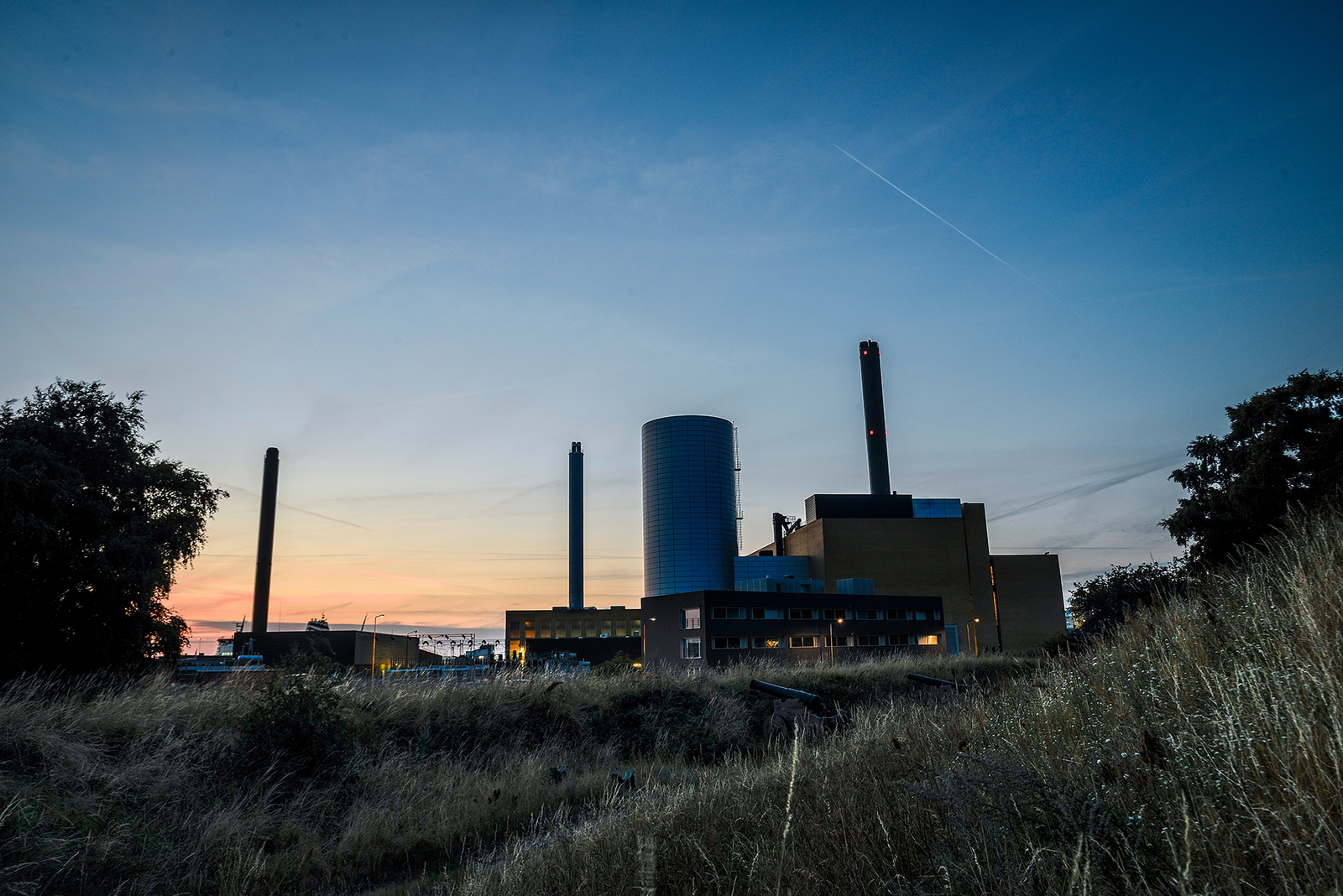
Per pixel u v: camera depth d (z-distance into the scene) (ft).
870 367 445.37
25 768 27.02
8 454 68.18
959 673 82.12
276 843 27.30
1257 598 19.07
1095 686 19.25
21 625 66.90
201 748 32.37
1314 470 85.87
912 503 380.58
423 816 30.27
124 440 80.53
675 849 16.15
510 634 426.92
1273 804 9.50
